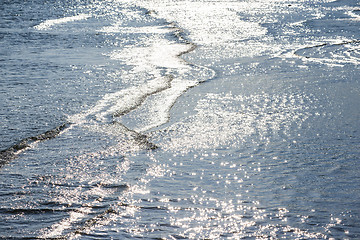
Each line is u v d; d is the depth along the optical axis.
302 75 19.67
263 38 30.09
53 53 24.52
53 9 47.06
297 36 30.75
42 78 18.95
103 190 9.41
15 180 9.84
